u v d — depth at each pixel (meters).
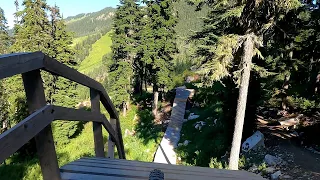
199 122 19.50
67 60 22.31
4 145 1.52
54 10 22.36
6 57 1.54
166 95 30.91
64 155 15.05
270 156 10.24
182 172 3.50
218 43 9.21
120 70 25.61
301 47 14.30
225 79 12.31
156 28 23.80
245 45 9.26
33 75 2.00
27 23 21.14
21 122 1.73
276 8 8.75
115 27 25.62
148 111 26.98
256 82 12.05
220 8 9.48
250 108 12.34
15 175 11.02
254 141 11.72
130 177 3.00
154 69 25.64
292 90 17.00
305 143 11.67
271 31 10.08
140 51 24.75
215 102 22.22
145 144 19.09
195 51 10.41
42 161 2.22
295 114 15.34
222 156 12.21
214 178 3.37
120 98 25.64
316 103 13.71
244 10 9.00
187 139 17.67
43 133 2.20
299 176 8.63
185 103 26.94
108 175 2.98
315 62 14.37
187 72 40.00
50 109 2.17
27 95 1.99
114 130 5.04
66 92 22.16
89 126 24.73
